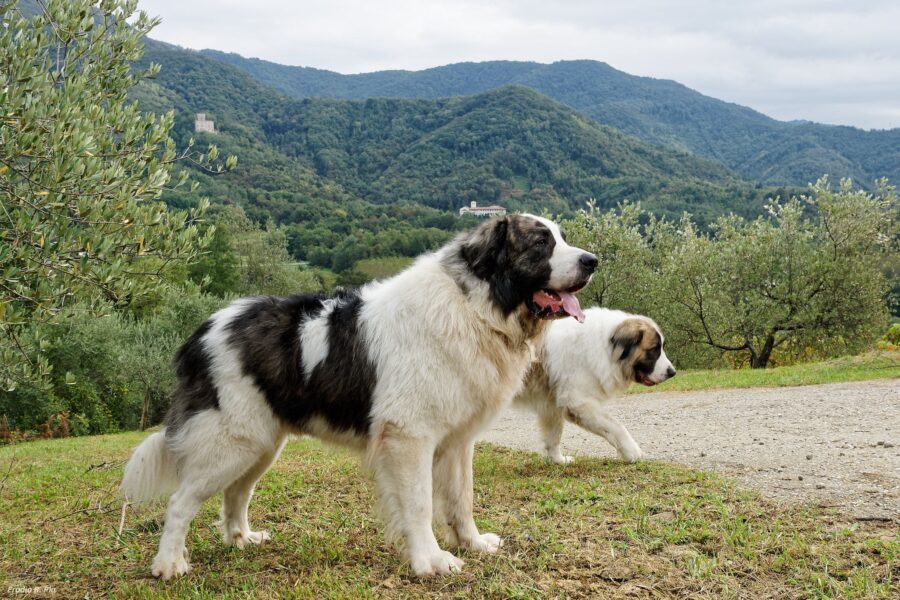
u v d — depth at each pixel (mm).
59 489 8047
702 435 9289
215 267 50625
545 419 8094
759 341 30328
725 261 28609
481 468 7770
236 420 4410
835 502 5191
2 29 5215
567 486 6375
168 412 4664
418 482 4246
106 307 4984
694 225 32219
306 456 9422
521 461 8266
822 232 28266
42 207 4543
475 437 4664
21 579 4703
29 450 13734
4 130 4383
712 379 17375
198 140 136375
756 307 27500
